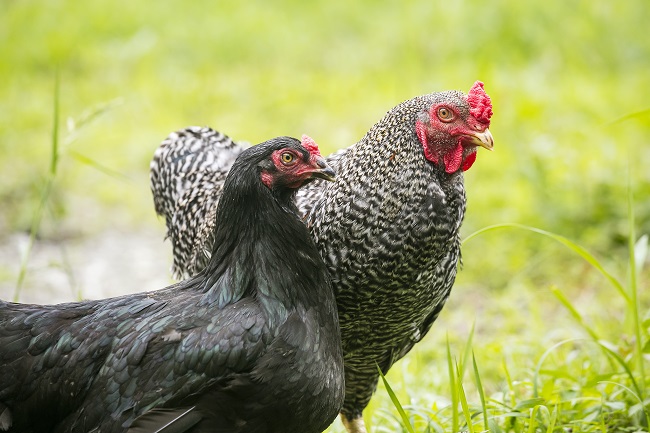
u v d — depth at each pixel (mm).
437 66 21984
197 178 10430
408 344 9453
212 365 7809
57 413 8180
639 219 14547
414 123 8414
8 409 8219
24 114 20719
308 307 8133
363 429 9789
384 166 8375
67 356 8086
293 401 7859
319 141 18422
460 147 8492
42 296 14258
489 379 11398
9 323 8242
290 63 23406
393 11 25344
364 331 8852
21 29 24750
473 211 15391
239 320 7914
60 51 23781
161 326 7969
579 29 22594
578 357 11125
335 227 8469
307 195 8945
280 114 20094
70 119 11188
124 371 7867
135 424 7582
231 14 25531
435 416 9477
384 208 8344
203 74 22719
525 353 11516
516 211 15219
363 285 8500
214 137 10922
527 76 20484
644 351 9656
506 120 18000
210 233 9320
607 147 16656
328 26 25094
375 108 20047
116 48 23406
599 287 13656
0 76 22781
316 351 7980
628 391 9250
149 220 16969
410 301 8664
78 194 17781
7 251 15711
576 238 14695
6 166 18500
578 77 20719
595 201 15031
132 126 20156
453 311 13477
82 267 15203
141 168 18594
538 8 23156
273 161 8117
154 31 24375
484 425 8688
